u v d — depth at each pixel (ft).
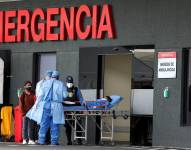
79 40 87.51
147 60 83.35
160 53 81.56
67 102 79.20
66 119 81.10
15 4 92.58
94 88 86.43
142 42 82.84
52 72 77.92
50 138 81.56
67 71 88.38
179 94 79.97
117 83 87.66
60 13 88.94
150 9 82.43
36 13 90.79
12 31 92.84
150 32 82.33
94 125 84.94
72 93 79.61
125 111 85.30
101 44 85.71
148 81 83.30
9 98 92.58
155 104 81.51
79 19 87.20
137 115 84.23
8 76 92.68
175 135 79.82
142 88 83.76
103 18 85.40
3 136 90.48
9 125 90.17
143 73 83.61
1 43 93.61
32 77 91.45
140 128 83.97
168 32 81.10
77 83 87.61
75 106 79.41
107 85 87.51
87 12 86.58
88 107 79.05
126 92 87.66
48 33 89.61
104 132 84.99
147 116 83.46
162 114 80.84
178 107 79.87
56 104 76.28
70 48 88.12
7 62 92.38
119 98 79.41
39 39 90.48
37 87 77.87
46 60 91.25
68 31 88.07
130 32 83.66
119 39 84.48
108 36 85.10
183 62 80.18
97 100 79.61
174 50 80.64
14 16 92.53
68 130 82.28
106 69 87.45
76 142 83.66
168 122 80.38
